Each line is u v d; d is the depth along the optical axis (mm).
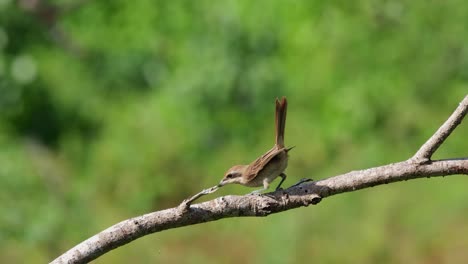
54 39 18547
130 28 18922
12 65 17812
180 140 16562
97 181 16250
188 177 16281
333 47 16672
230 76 16891
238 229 14148
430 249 12883
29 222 14422
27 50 18219
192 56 17609
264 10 17641
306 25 17234
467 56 15688
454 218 13023
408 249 12938
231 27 17438
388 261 12977
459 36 15836
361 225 13266
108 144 16750
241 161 16094
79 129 17812
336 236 13305
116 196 16156
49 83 18062
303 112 16266
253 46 17281
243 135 16594
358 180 4570
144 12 18969
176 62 18047
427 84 15711
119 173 16297
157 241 13984
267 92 16766
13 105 17766
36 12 18016
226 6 17781
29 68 17859
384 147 15203
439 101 15555
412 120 15359
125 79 18312
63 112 17938
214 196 15812
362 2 16781
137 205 16000
